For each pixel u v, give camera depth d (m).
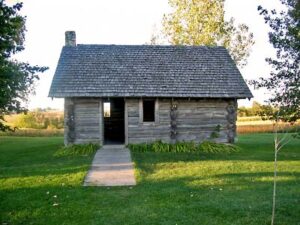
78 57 22.41
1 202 10.11
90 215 8.95
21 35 22.55
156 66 22.33
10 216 9.01
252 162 16.25
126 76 21.34
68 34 23.78
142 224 8.33
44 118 42.47
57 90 20.09
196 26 37.59
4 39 7.23
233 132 21.53
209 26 36.94
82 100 20.59
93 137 20.67
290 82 13.97
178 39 38.56
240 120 47.75
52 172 13.93
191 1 37.53
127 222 8.45
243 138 30.84
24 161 17.25
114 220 8.59
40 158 17.86
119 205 9.72
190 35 38.03
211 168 14.73
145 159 16.84
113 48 23.47
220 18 37.25
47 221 8.62
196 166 15.20
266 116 14.00
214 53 24.03
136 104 20.95
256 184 11.99
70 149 19.14
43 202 10.05
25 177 13.12
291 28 14.01
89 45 23.48
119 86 20.66
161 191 11.07
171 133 21.05
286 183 12.11
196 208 9.38
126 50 23.44
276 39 14.38
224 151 19.81
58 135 37.06
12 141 28.55
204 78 21.83
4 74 7.19
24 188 11.59
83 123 20.62
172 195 10.60
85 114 20.62
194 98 21.12
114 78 21.12
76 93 19.98
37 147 22.91
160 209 9.34
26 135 36.75
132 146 20.19
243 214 8.93
